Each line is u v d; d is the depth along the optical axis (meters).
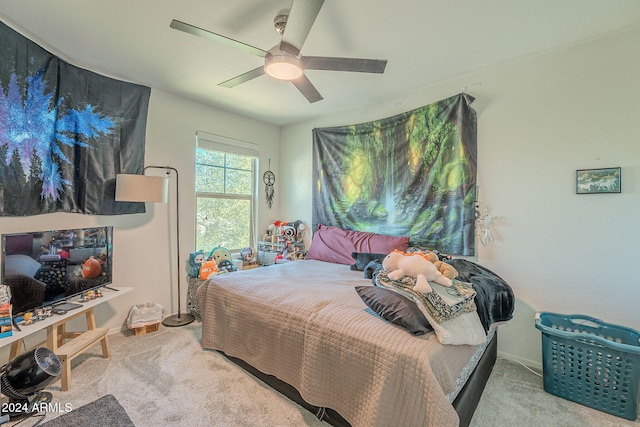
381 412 1.24
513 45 2.07
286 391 1.77
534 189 2.21
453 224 2.54
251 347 1.96
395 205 2.94
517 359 2.25
